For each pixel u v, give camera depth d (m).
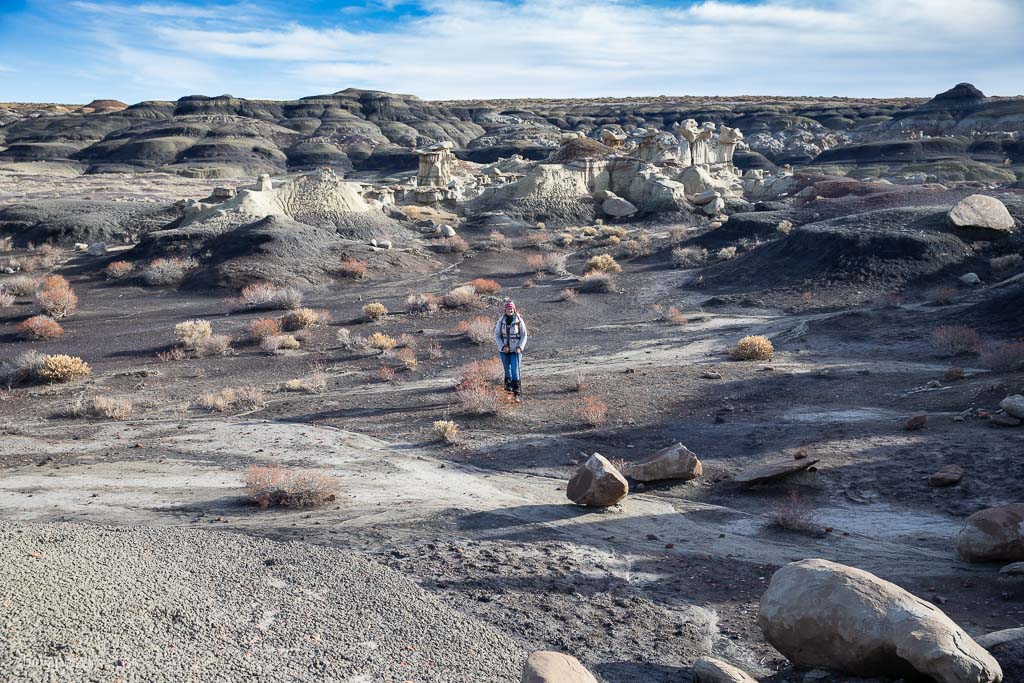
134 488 10.75
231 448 13.68
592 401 16.45
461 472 11.98
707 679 5.00
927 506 9.74
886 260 34.41
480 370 20.08
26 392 20.33
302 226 47.41
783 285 34.81
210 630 5.45
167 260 43.34
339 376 22.03
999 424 12.66
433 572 7.27
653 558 8.14
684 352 24.02
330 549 7.61
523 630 6.21
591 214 64.62
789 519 9.16
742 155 185.12
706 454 12.80
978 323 24.03
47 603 5.34
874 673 5.05
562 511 9.77
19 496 10.20
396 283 40.75
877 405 15.45
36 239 55.06
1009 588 6.98
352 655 5.36
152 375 22.48
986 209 35.84
